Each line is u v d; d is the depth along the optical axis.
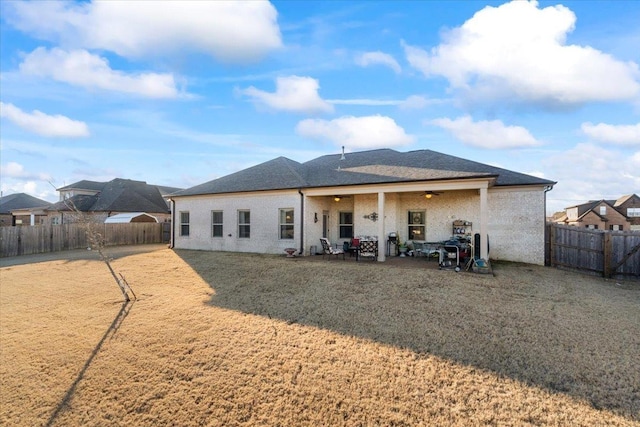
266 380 4.27
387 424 3.39
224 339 5.48
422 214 13.95
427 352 4.79
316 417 3.55
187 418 3.62
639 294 7.92
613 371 4.18
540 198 12.03
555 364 4.37
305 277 9.39
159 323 6.27
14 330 6.11
